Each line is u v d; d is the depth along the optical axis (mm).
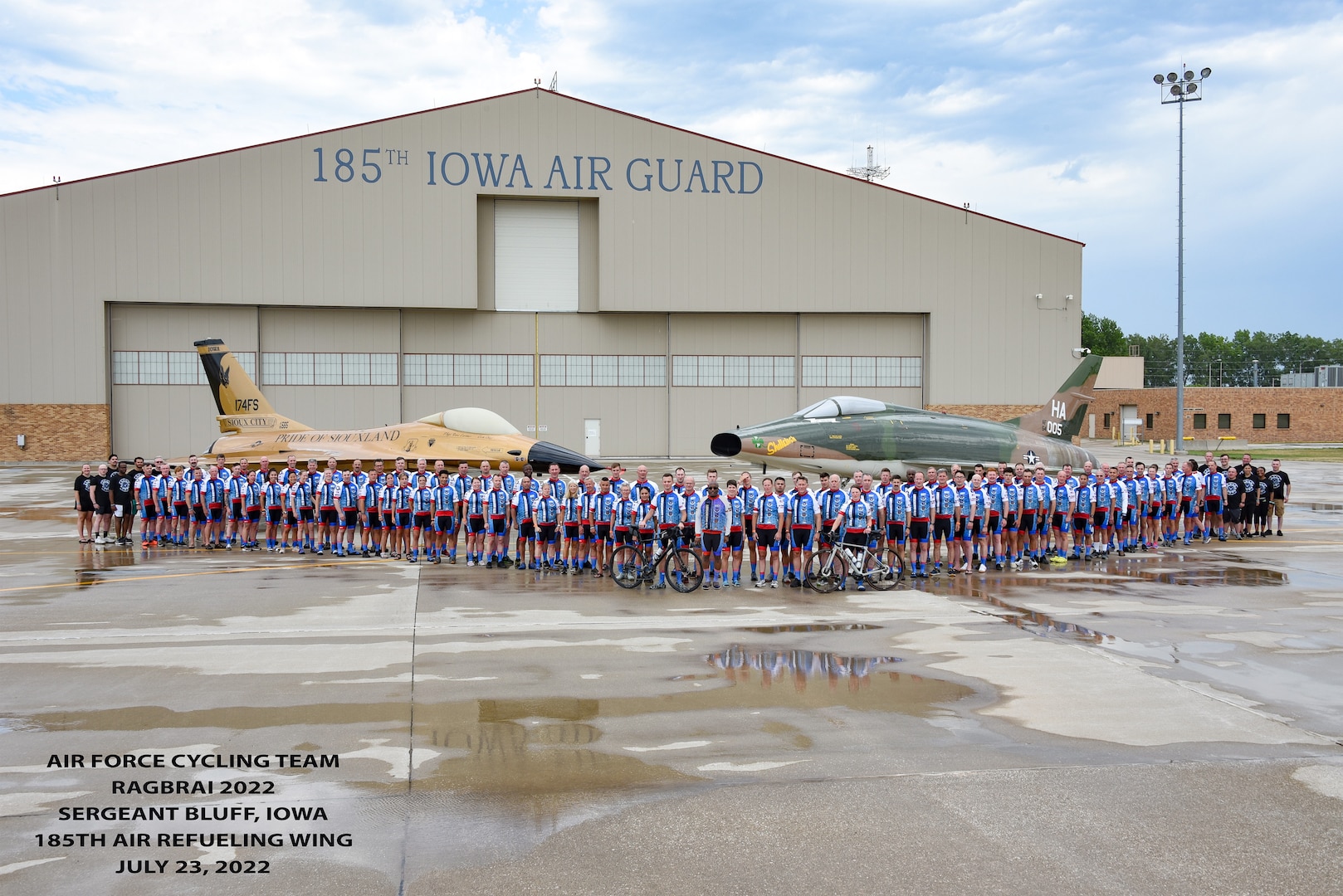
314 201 41000
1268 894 4719
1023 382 45125
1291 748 6762
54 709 7582
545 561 15719
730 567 14203
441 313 43312
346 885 4781
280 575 14930
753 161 43594
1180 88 48281
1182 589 13797
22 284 40094
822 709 7664
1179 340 49875
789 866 4973
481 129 41844
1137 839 5309
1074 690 8211
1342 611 11961
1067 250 45000
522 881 4812
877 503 14711
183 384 41781
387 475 17531
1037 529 16547
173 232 40438
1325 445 65062
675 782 6078
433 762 6422
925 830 5406
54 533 20734
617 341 44562
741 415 45250
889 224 44312
